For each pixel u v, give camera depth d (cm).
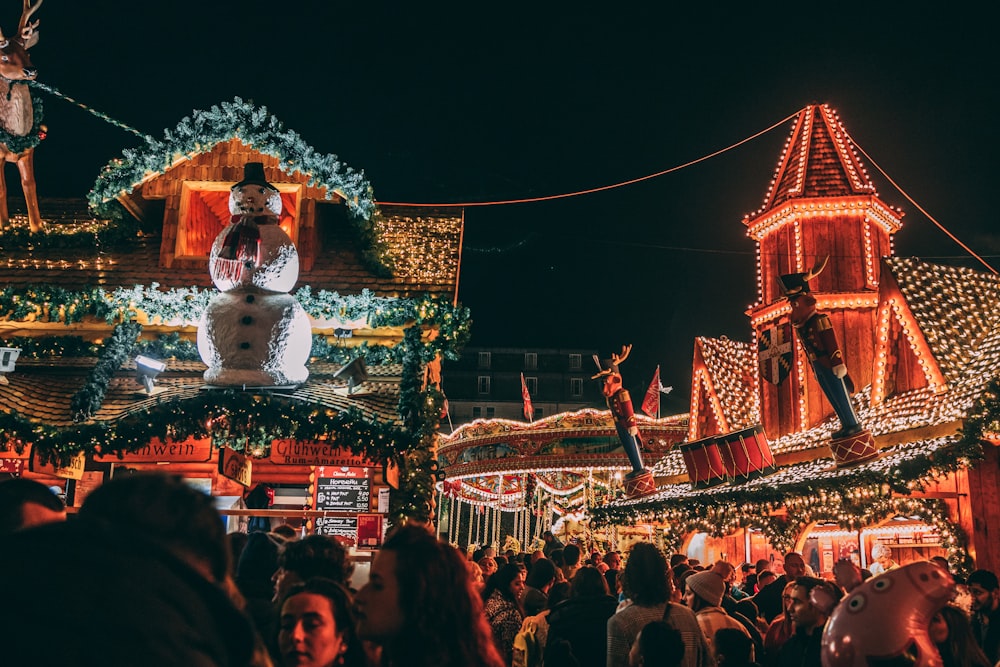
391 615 335
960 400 1382
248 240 1378
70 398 1446
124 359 1491
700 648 571
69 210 1950
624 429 2161
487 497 3466
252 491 1458
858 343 2061
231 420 1320
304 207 1638
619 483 2916
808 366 2116
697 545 2375
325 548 485
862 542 1736
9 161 1669
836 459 1468
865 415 1714
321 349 1545
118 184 1608
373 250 1634
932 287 1714
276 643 452
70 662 144
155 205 1712
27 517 337
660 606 573
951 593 412
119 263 1658
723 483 1778
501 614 723
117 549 163
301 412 1313
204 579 169
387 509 1502
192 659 155
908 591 409
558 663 553
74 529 166
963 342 1611
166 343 1543
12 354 1384
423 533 354
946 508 1379
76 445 1302
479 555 1214
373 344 1552
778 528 1814
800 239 2161
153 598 157
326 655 373
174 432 1323
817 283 2119
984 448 1355
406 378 1404
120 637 149
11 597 150
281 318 1377
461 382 7456
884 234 2192
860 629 408
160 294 1521
